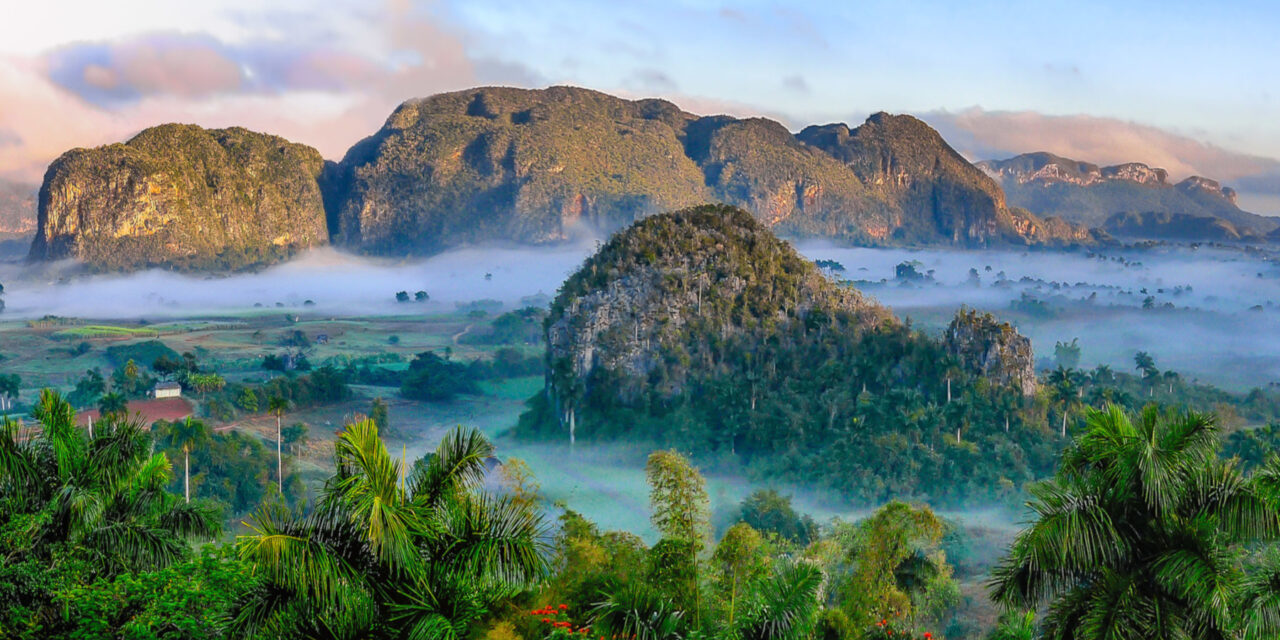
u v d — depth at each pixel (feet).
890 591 124.67
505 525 68.08
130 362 567.59
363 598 63.26
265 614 62.54
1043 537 73.05
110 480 95.66
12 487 89.20
